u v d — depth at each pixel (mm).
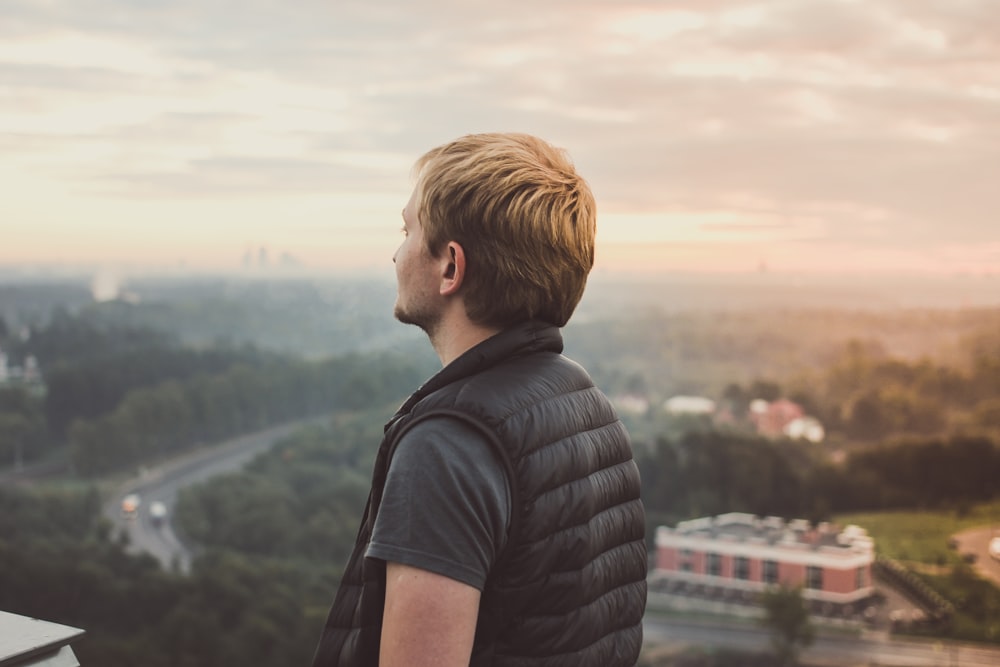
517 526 836
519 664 839
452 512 803
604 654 912
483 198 909
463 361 913
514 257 912
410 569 796
